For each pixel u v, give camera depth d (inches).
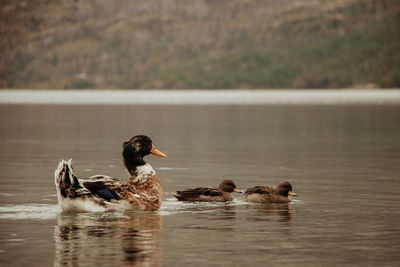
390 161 904.9
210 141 1255.5
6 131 1546.5
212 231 438.9
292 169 813.9
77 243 399.2
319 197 596.1
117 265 350.9
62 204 489.7
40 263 354.9
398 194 609.0
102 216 486.0
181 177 736.3
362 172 781.9
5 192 612.4
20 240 407.5
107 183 500.1
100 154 1002.1
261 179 721.0
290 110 2785.4
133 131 1539.1
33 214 494.9
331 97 5251.0
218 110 2837.1
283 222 473.7
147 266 349.7
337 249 389.7
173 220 478.6
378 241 411.5
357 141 1255.5
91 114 2479.1
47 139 1304.1
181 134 1441.9
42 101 4505.4
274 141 1258.0
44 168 816.9
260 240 412.8
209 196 572.7
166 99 4997.5
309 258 369.1
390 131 1528.1
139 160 521.7
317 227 455.8
